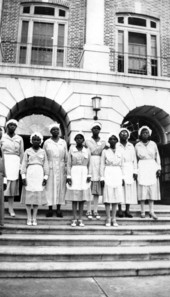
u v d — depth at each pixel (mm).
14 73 9352
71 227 5727
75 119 9531
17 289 3785
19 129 10297
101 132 9539
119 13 11750
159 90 10227
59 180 6375
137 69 11531
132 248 5234
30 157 5961
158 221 6520
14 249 4867
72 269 4430
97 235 5676
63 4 11391
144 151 6812
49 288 3865
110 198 5977
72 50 11133
